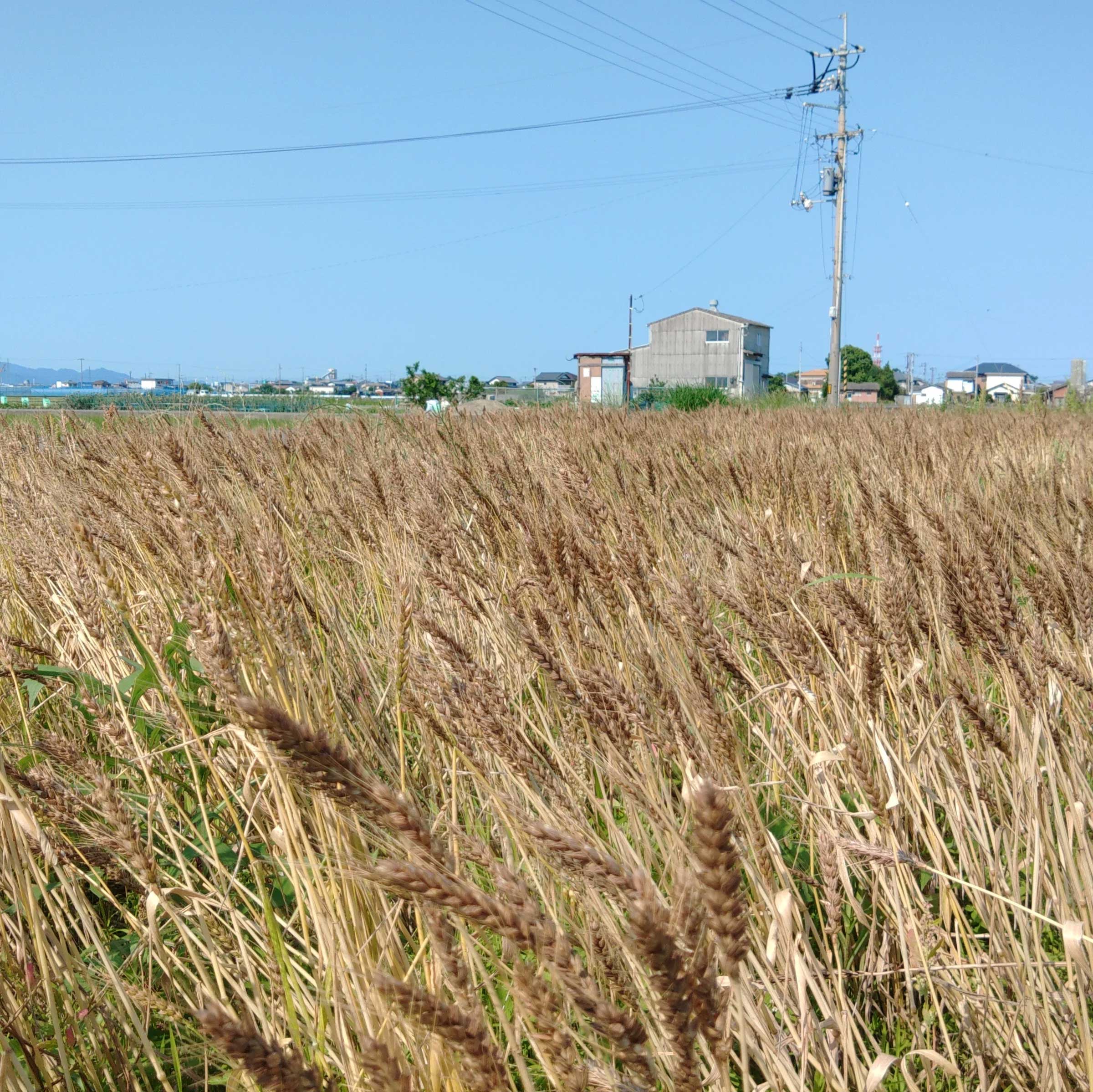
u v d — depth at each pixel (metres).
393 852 2.14
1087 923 2.27
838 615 2.91
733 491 6.28
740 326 87.69
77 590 3.58
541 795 2.49
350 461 6.91
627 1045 1.24
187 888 2.47
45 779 2.42
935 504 4.58
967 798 2.97
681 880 1.24
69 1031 2.35
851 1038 2.14
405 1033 1.92
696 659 2.85
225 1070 2.31
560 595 3.40
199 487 2.95
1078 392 23.97
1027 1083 2.27
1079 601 3.19
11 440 8.14
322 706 2.75
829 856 2.45
